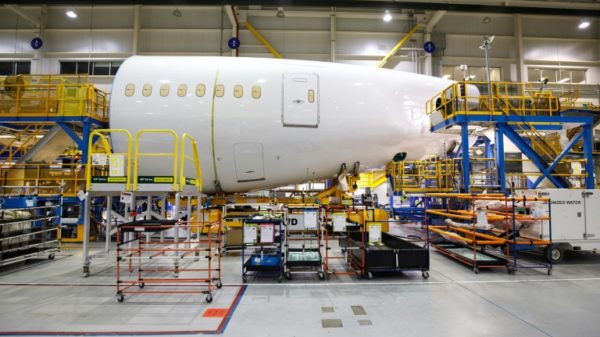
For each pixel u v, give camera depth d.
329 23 17.34
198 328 3.47
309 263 5.22
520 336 3.28
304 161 8.49
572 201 6.41
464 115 7.32
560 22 18.22
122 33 16.88
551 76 18.28
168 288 4.86
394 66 17.59
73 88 8.44
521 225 6.62
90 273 5.71
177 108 7.89
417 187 11.65
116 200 10.68
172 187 4.88
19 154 13.09
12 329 3.46
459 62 17.72
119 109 7.91
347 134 8.27
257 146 8.12
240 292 4.65
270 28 17.28
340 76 8.44
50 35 16.92
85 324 3.58
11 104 8.40
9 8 15.33
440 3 15.98
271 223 5.13
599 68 18.28
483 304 4.17
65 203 8.77
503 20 17.98
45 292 4.68
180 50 16.98
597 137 11.23
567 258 6.85
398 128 8.50
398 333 3.34
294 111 8.05
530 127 7.80
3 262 5.62
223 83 8.05
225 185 8.78
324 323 3.59
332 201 9.36
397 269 5.21
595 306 4.12
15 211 6.55
